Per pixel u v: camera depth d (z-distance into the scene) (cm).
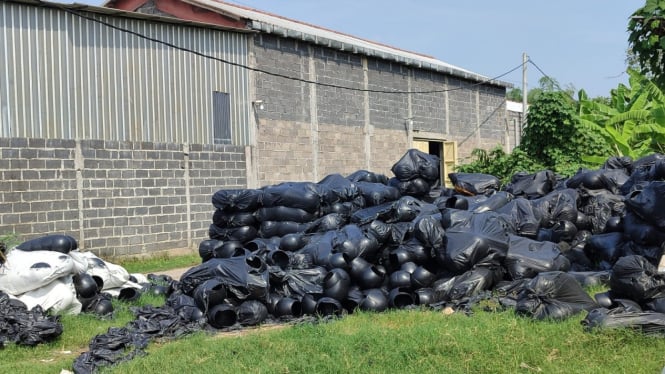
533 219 1059
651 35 1939
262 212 1140
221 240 1151
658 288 738
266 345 707
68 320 880
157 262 1541
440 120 2530
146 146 1584
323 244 970
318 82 2008
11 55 1366
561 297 757
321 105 2019
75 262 948
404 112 2345
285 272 938
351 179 1284
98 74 1503
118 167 1526
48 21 1425
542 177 1262
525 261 923
